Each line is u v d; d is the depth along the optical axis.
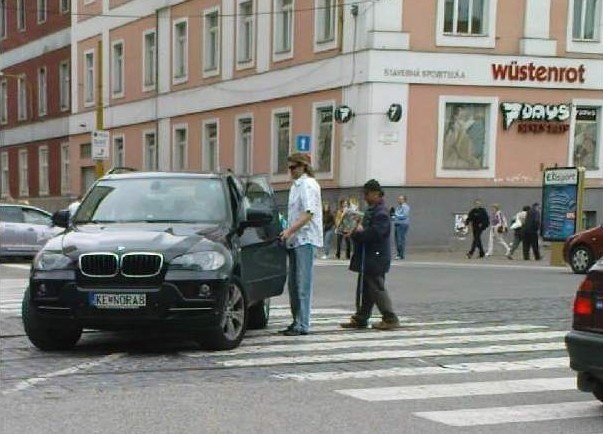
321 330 10.36
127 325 8.08
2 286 15.88
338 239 24.69
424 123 25.70
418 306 12.96
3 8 49.72
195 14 33.97
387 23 25.28
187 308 8.09
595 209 27.23
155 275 8.03
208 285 8.16
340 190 26.52
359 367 8.09
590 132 27.20
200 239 8.46
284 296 14.32
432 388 7.20
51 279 8.15
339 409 6.40
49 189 45.19
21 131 47.94
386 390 7.10
